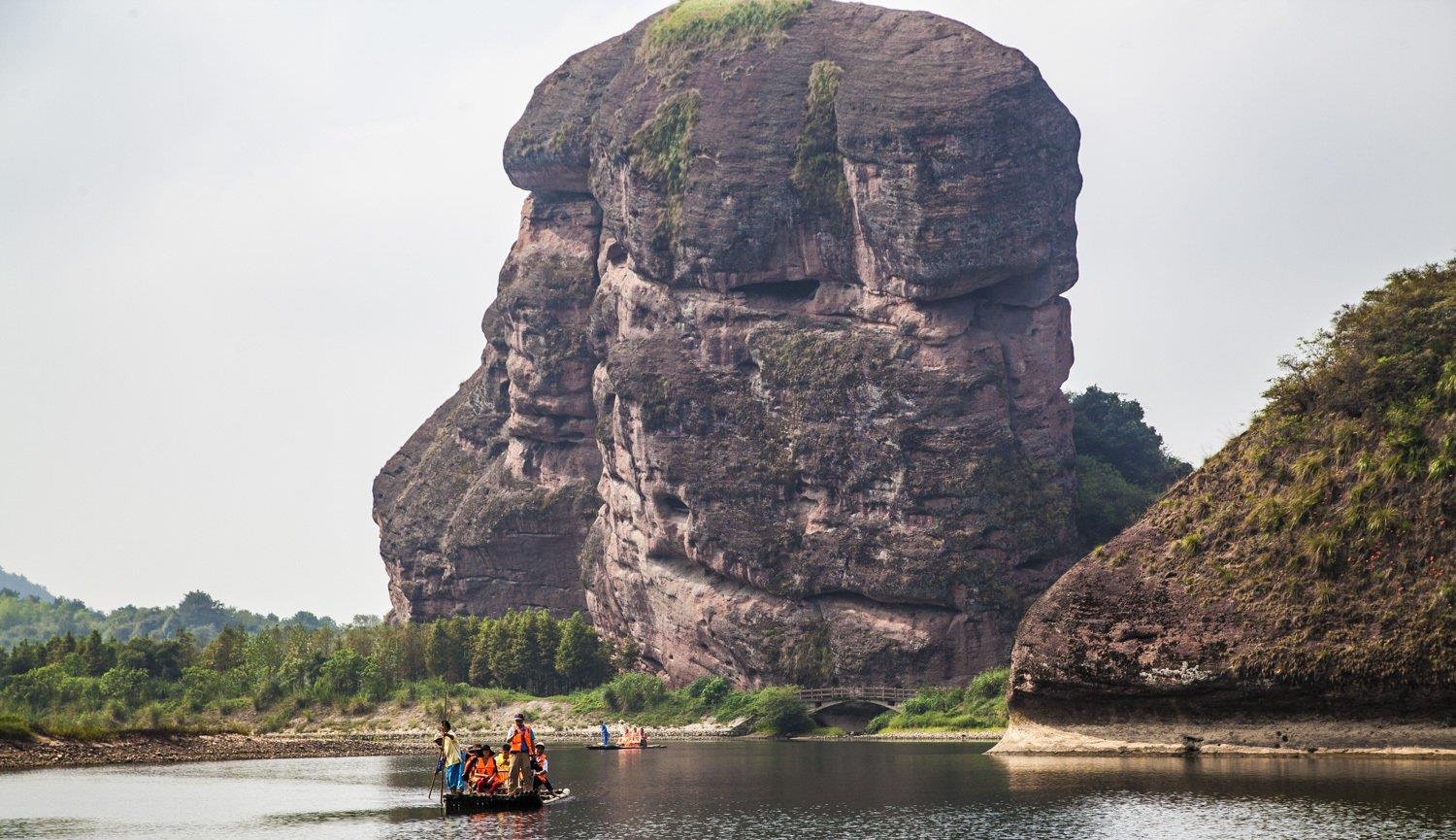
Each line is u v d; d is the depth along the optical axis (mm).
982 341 170375
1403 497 87125
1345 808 60000
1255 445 97188
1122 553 96562
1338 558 87062
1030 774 80000
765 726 155125
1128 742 90688
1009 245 168375
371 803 72250
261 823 64375
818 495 168875
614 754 120312
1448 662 80062
